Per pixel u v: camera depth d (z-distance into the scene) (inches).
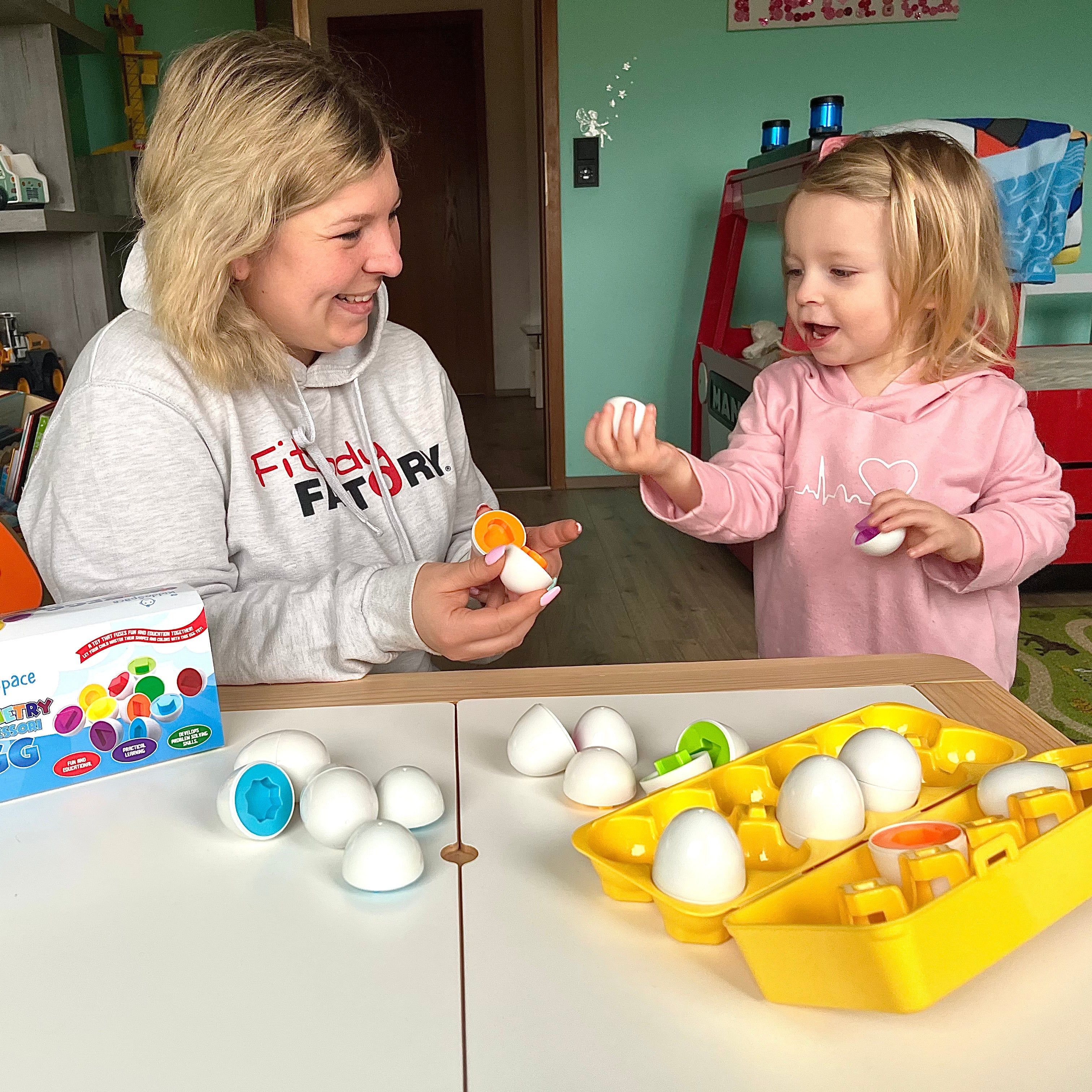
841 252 40.4
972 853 16.6
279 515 36.1
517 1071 15.1
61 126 97.0
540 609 28.4
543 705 27.5
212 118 29.8
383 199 31.3
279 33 32.5
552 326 137.8
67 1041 15.9
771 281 135.6
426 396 42.5
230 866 20.7
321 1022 16.2
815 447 45.7
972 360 44.8
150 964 17.6
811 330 43.6
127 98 120.1
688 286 136.2
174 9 129.6
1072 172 78.5
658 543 118.3
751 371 100.5
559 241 134.4
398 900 19.4
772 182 100.5
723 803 22.0
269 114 29.2
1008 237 78.6
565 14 126.7
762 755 23.3
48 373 93.4
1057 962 17.3
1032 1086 14.7
